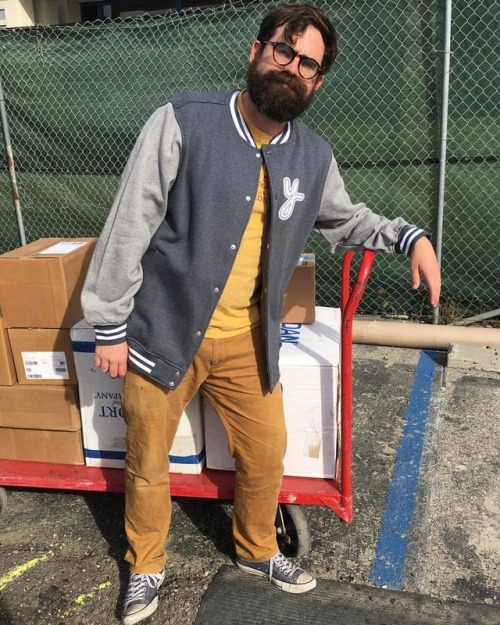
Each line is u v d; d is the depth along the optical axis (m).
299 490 2.36
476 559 2.48
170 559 2.49
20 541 2.62
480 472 3.04
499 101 4.24
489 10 4.11
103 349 1.96
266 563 2.32
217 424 2.44
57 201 5.29
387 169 4.56
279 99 1.73
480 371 4.11
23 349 2.51
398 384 3.96
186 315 1.92
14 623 2.21
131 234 1.82
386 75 4.38
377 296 4.91
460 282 4.70
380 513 2.76
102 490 2.52
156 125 1.81
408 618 2.19
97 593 2.33
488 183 4.42
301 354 2.38
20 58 5.01
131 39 4.77
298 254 2.04
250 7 4.49
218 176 1.80
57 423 2.56
